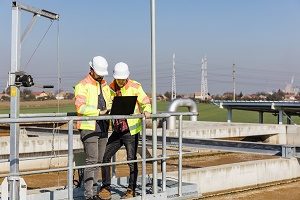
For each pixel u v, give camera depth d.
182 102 21.06
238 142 11.66
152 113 6.49
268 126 21.50
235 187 11.63
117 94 6.71
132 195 6.57
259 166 12.20
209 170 11.05
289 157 10.87
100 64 6.05
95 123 6.02
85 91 6.03
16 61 5.98
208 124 21.92
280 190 11.51
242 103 27.75
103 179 6.39
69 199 5.48
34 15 6.19
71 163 5.48
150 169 12.95
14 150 5.86
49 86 6.30
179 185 7.05
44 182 11.80
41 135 16.03
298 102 25.11
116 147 6.61
